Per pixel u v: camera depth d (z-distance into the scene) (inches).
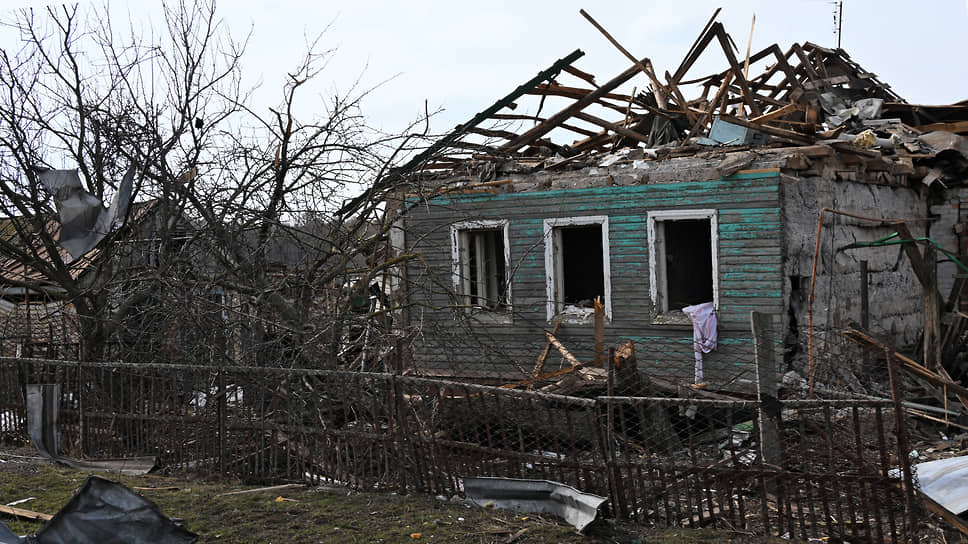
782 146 445.7
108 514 195.9
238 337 340.2
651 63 570.6
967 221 534.6
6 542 186.7
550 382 393.4
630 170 454.9
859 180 469.1
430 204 444.5
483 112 543.2
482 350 420.5
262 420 279.3
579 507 219.6
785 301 408.8
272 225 346.3
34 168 352.2
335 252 348.5
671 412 315.9
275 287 348.5
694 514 227.0
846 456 210.5
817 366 343.6
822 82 662.5
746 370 386.3
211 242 345.4
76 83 360.2
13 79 352.2
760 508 223.8
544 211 478.0
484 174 498.9
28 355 388.5
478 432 259.6
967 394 298.4
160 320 349.4
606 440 228.7
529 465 244.8
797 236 418.0
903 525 202.2
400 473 256.4
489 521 224.1
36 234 383.6
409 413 260.8
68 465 306.2
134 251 374.3
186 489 265.1
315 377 282.0
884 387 380.2
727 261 423.2
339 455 266.4
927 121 655.8
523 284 486.6
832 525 211.3
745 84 567.2
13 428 357.4
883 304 489.7
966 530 209.2
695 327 427.2
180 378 297.9
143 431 306.2
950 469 236.2
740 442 302.8
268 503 244.8
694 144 473.7
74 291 362.9
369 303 397.7
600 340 421.4
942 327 445.1
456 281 489.1
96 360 363.6
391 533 215.0
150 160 335.6
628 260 454.6
